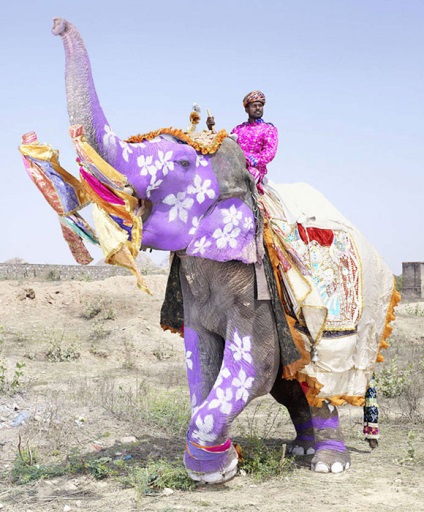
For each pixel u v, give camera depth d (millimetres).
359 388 6688
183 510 5164
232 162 5898
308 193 7102
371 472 6504
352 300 6590
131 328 18531
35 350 16250
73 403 9250
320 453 6547
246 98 6609
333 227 6742
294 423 7176
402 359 16844
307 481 6117
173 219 5664
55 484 5898
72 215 5484
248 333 5934
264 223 6121
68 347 16422
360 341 6719
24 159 5441
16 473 6141
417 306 28719
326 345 6258
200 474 5824
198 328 6223
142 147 5500
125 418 8438
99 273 31047
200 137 6000
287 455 7098
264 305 6016
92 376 13719
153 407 8953
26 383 11805
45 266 29141
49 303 21234
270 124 6578
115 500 5445
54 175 5457
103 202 5191
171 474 5930
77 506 5312
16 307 20781
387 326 7223
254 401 11305
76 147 5066
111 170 5141
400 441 8039
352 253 6754
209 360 6223
